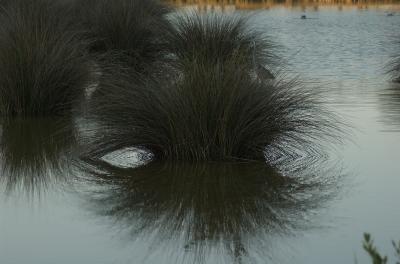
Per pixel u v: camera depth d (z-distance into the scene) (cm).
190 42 2239
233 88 1355
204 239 958
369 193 1151
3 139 1548
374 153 1400
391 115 1750
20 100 1783
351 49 3192
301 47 3238
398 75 2420
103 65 2136
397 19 4812
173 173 1283
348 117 1728
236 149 1364
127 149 1408
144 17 2564
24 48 1792
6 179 1253
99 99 1517
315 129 1468
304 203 1109
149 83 1489
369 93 2077
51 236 973
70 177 1267
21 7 2173
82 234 981
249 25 2670
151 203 1121
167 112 1352
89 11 2625
